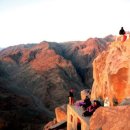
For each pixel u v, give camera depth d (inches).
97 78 1031.0
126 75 732.0
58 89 4677.7
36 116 2723.9
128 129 393.1
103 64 1015.0
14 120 2463.1
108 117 455.2
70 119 899.4
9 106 2778.1
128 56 753.6
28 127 2401.6
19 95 3208.7
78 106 887.1
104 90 895.1
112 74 778.2
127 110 434.0
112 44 933.2
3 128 2306.8
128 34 828.6
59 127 1231.5
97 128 459.2
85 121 692.1
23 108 2839.6
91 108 751.7
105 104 790.5
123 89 732.0
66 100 4372.5
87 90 1396.4
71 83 5216.5
